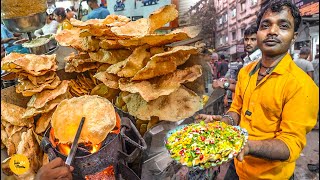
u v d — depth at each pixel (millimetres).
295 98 1240
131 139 1494
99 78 1789
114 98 1940
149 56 1683
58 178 1143
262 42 1306
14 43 2738
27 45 2307
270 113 1324
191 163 1137
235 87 1628
